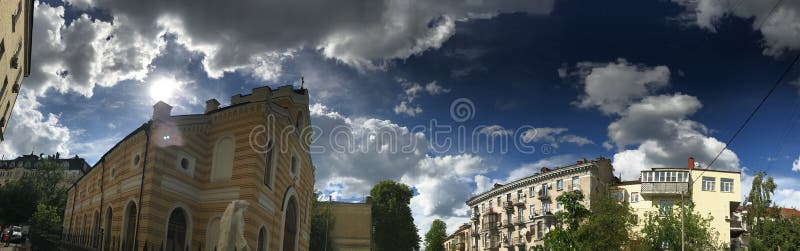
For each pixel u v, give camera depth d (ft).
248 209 92.02
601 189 222.89
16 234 133.28
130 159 99.55
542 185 239.09
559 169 228.02
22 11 87.25
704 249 150.51
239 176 95.40
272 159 105.09
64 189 228.84
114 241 87.30
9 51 90.22
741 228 195.93
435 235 381.40
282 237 109.70
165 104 96.68
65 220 157.28
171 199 92.22
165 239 90.22
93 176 127.24
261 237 100.22
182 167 95.61
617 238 131.54
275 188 104.78
